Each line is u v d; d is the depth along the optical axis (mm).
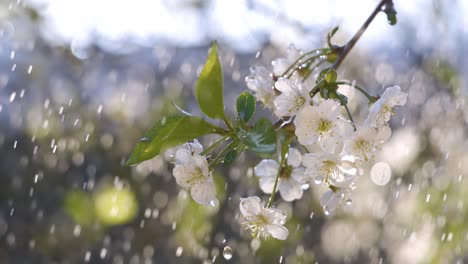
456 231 1466
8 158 1621
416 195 1543
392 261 1548
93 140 1601
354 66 1669
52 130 1625
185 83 1762
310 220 1566
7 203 1592
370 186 1588
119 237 1503
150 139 721
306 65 811
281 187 807
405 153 1587
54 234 1552
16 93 1673
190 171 744
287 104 744
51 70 1695
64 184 1587
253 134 704
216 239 1473
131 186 1531
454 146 1575
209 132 727
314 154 754
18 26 1592
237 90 1687
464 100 1557
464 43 1612
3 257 1558
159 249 1491
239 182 1497
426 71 1625
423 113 1623
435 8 1604
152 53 1881
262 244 1478
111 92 1688
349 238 1571
